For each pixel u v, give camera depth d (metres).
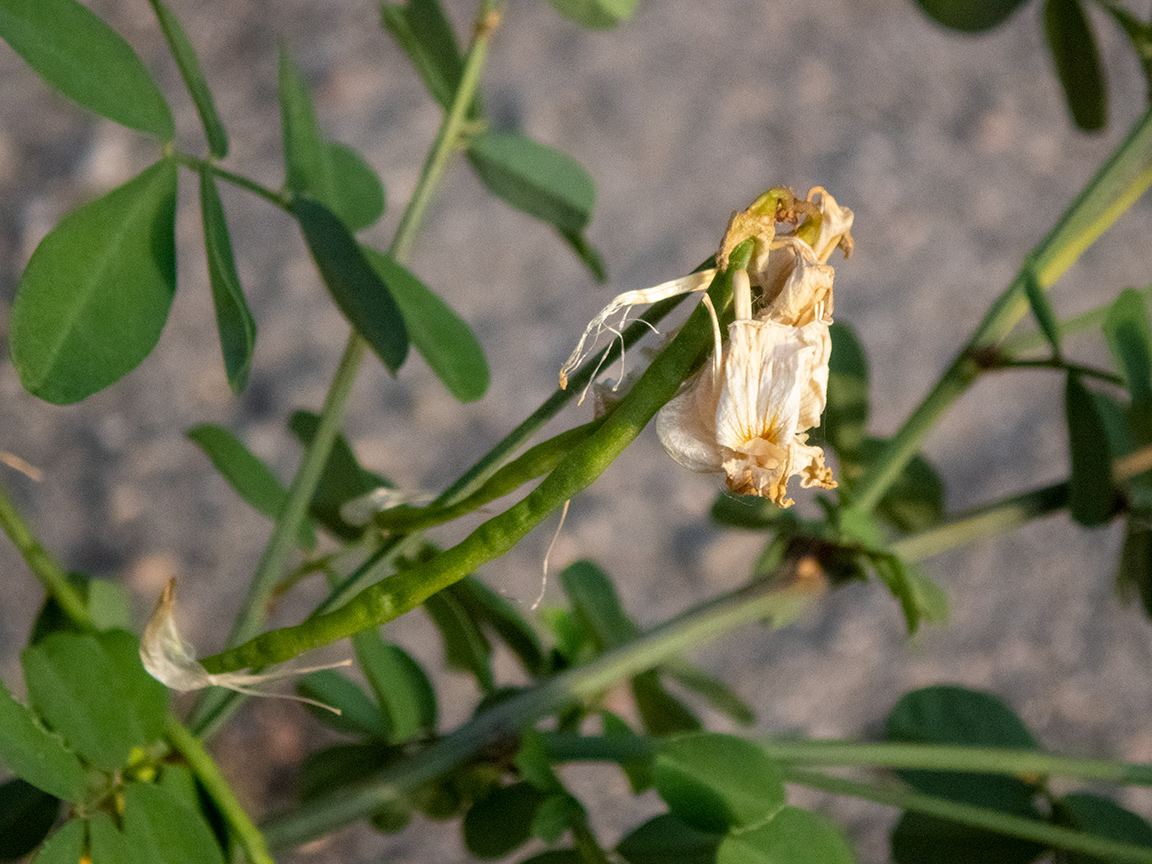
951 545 0.22
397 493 0.20
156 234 0.19
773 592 0.21
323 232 0.20
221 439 0.22
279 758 0.42
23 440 0.51
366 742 0.22
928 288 0.57
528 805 0.20
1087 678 0.46
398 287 0.20
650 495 0.51
